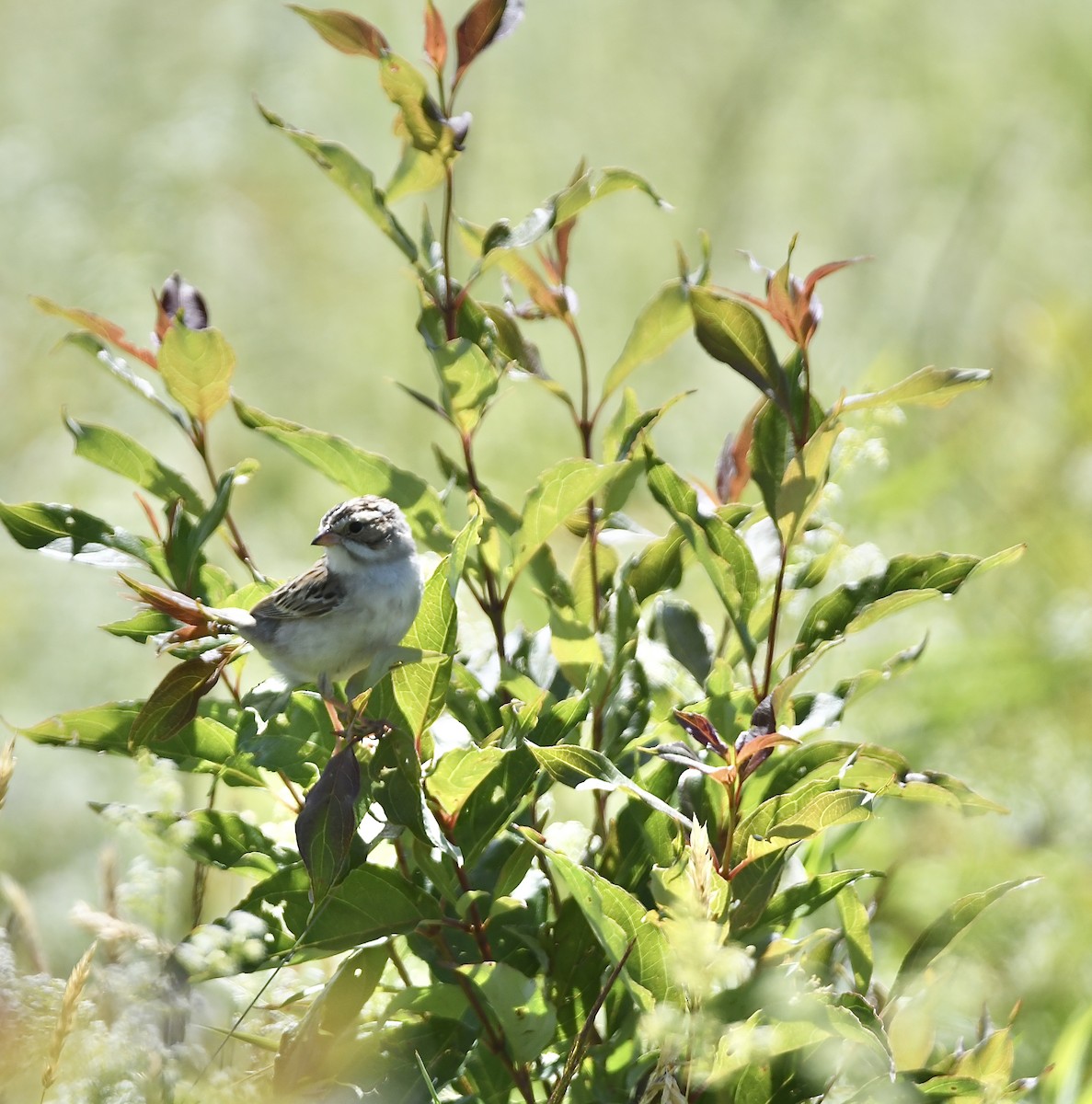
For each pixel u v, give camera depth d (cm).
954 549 1513
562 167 2202
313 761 601
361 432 1914
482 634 736
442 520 673
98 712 620
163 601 554
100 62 2234
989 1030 708
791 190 2258
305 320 2052
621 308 2072
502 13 636
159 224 2016
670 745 580
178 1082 588
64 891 1155
